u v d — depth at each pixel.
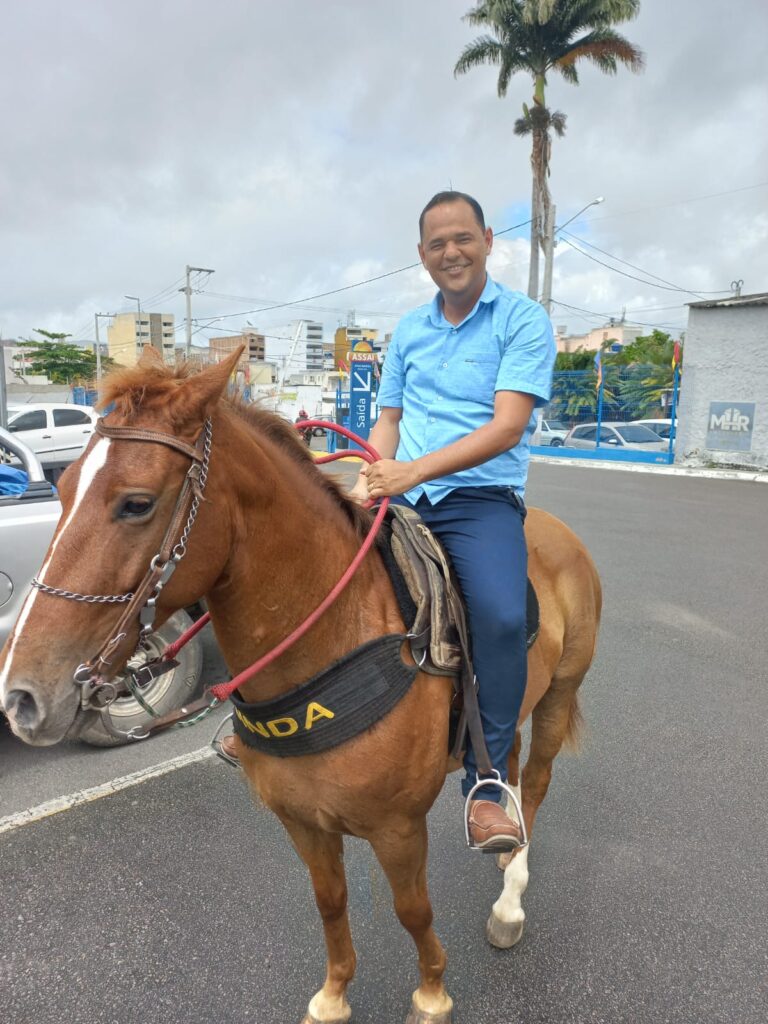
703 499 12.41
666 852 3.04
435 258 2.11
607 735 4.02
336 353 55.28
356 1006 2.31
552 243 22.97
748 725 4.14
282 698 1.69
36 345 54.69
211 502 1.44
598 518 10.48
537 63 22.27
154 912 2.69
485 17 22.08
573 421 22.48
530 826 2.75
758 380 16.62
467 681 1.96
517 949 2.53
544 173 22.97
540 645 2.46
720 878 2.88
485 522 2.11
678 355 17.92
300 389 39.97
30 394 45.06
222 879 2.87
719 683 4.71
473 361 2.15
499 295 2.15
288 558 1.65
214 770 3.68
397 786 1.77
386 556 1.93
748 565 7.75
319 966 2.46
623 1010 2.28
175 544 1.37
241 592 1.60
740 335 16.83
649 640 5.50
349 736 1.70
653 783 3.55
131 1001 2.31
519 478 2.27
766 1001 2.31
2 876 2.88
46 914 2.67
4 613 3.43
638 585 6.96
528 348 2.05
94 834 3.15
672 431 18.34
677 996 2.33
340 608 1.75
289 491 1.68
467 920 2.67
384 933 2.61
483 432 1.93
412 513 2.10
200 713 3.82
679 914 2.68
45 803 3.38
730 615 6.07
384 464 1.79
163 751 3.88
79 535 1.31
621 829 3.19
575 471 17.11
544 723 2.81
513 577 2.03
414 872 1.95
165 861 2.98
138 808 3.35
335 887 2.07
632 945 2.54
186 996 2.34
